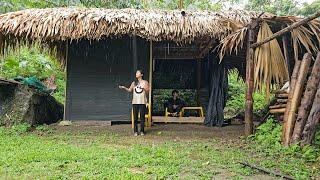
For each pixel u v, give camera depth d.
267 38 7.69
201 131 9.84
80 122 10.95
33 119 10.18
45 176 4.91
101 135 8.96
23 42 10.45
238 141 8.14
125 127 10.48
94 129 10.05
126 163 5.74
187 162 5.89
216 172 5.32
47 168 5.37
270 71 8.32
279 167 5.65
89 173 5.12
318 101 6.90
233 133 9.49
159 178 4.88
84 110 11.13
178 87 14.21
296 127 7.00
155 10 10.17
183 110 11.90
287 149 6.72
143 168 5.54
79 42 11.25
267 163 5.84
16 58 15.29
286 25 8.44
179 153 6.61
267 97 8.45
